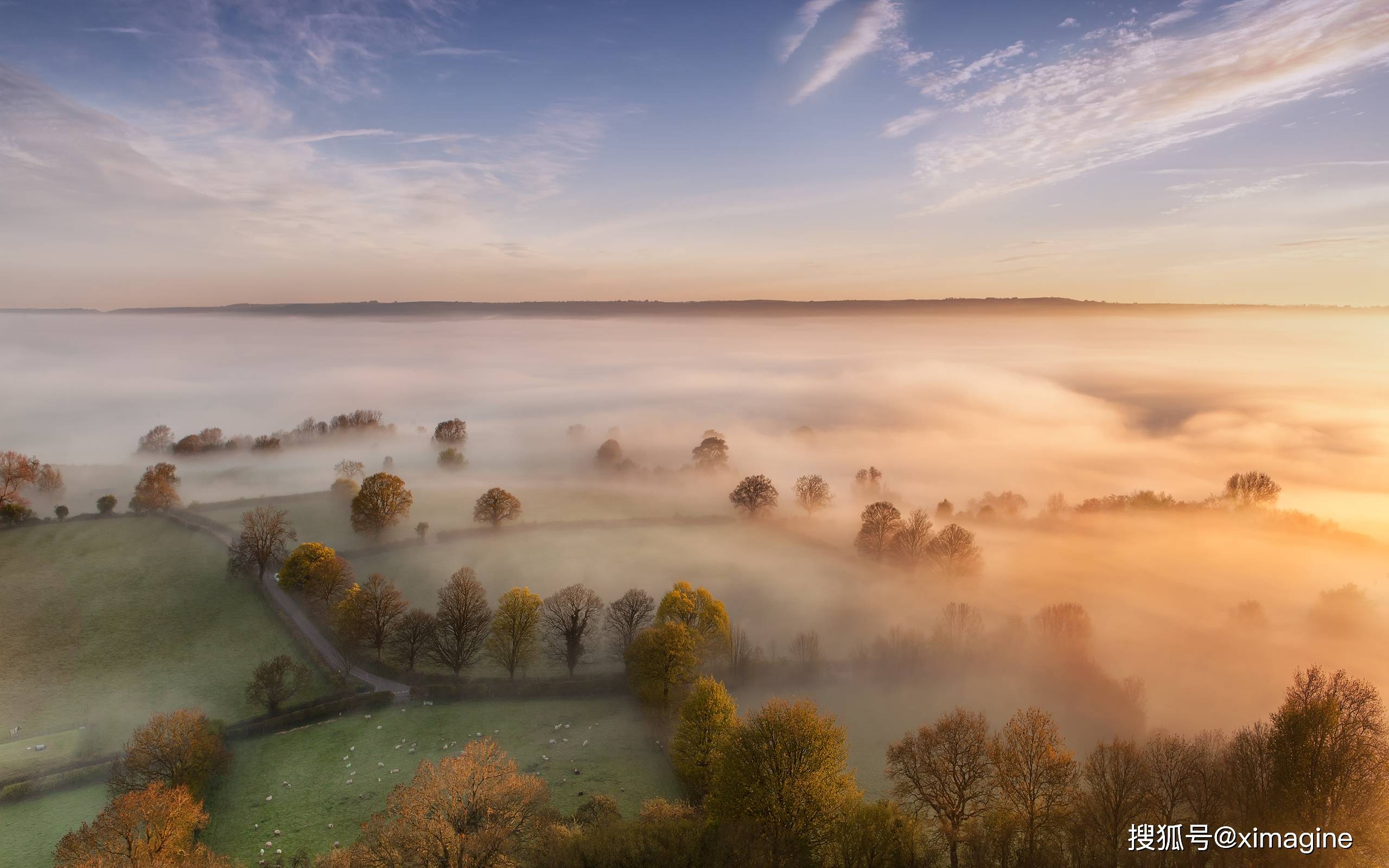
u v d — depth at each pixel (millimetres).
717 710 77125
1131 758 57656
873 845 57188
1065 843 57719
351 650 106500
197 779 75750
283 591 125500
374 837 59438
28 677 100750
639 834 58969
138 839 61531
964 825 61688
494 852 56156
